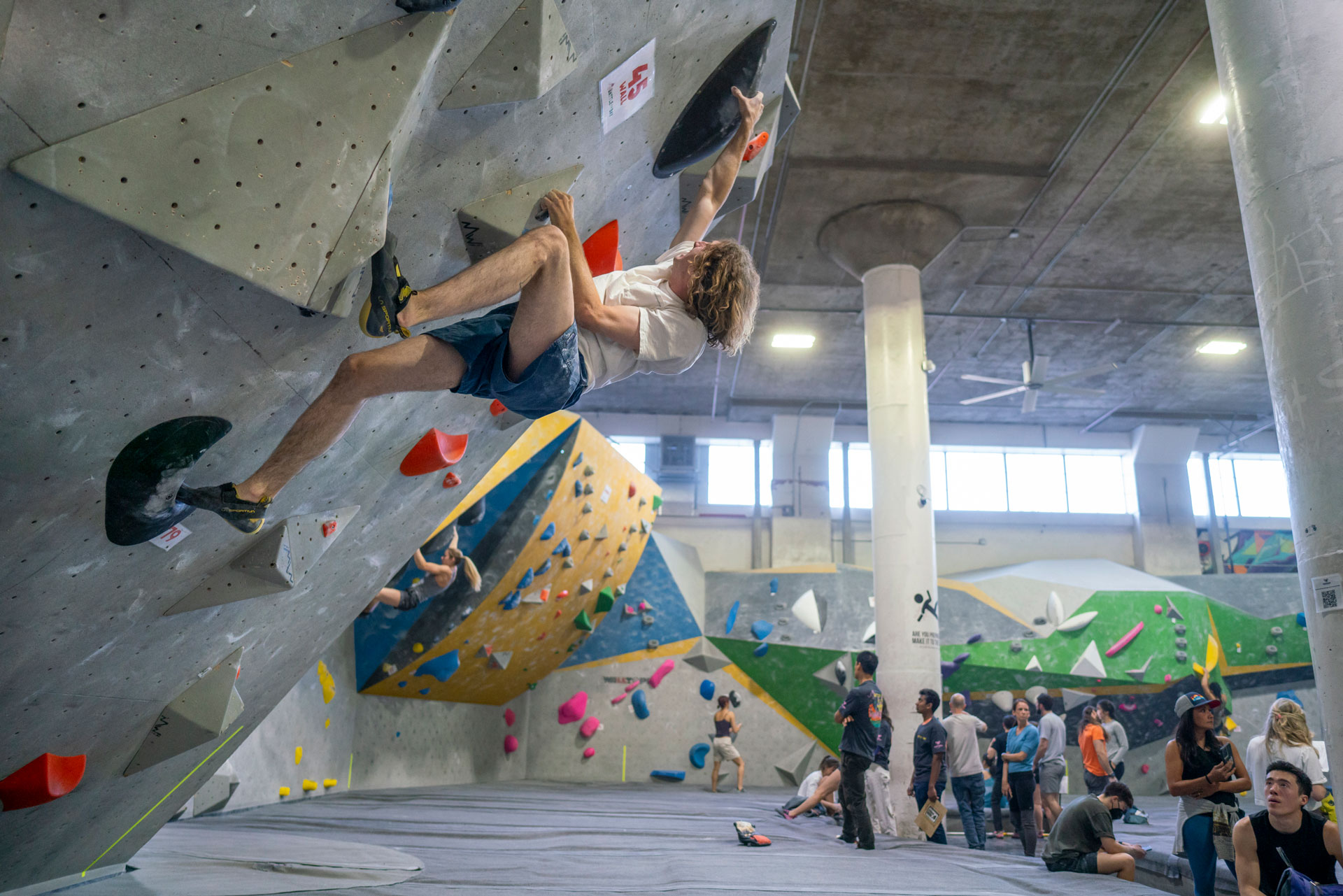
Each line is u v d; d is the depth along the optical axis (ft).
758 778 54.39
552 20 7.78
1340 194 12.73
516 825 25.02
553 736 55.31
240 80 6.09
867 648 55.26
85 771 10.77
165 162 5.87
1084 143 35.63
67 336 6.33
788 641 56.24
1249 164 13.85
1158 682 53.78
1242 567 66.33
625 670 56.29
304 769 33.32
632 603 56.70
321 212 6.47
